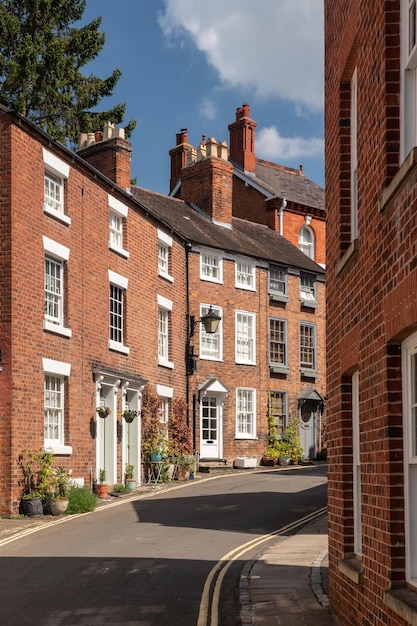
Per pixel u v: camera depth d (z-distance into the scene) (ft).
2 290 58.59
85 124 120.16
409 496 19.01
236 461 100.32
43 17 117.08
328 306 31.04
